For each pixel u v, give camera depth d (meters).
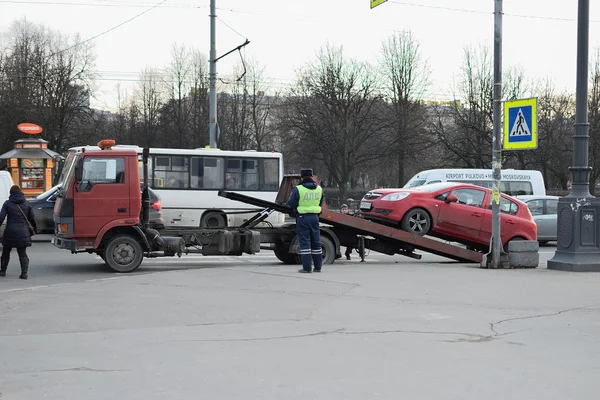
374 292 10.64
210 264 16.67
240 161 23.84
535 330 7.91
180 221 23.22
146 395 5.34
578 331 7.88
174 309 9.07
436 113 58.62
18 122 45.38
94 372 6.01
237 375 5.93
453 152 55.69
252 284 11.29
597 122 54.84
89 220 13.70
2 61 48.88
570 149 58.72
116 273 13.99
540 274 13.29
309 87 55.50
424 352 6.81
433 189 16.80
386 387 5.58
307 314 8.80
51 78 50.28
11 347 6.93
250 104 62.16
